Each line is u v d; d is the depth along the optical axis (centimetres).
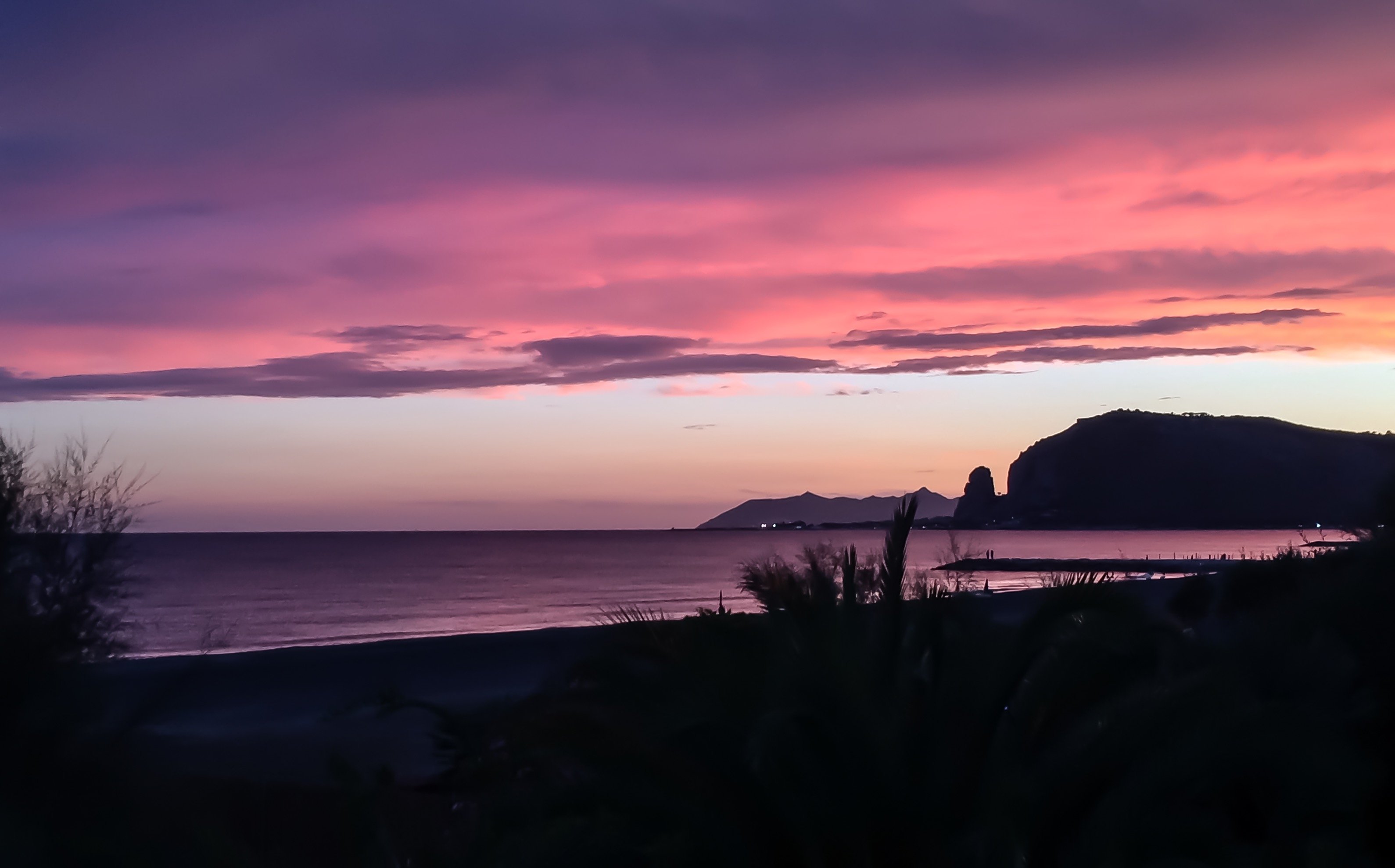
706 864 521
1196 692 528
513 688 2138
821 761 516
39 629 583
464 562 15088
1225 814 596
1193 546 16588
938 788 524
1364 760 625
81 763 539
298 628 5978
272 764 1299
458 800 797
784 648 578
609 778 541
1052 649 591
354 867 603
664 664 671
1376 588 816
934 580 661
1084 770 514
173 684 659
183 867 531
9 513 1077
